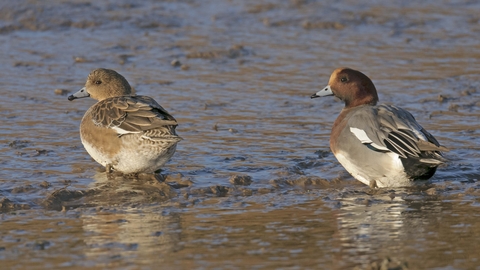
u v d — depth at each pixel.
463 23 24.92
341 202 11.41
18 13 24.05
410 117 12.35
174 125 12.27
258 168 13.17
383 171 11.98
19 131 15.17
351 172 12.47
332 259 9.01
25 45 22.00
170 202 11.42
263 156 13.84
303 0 26.88
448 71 20.06
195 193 11.93
